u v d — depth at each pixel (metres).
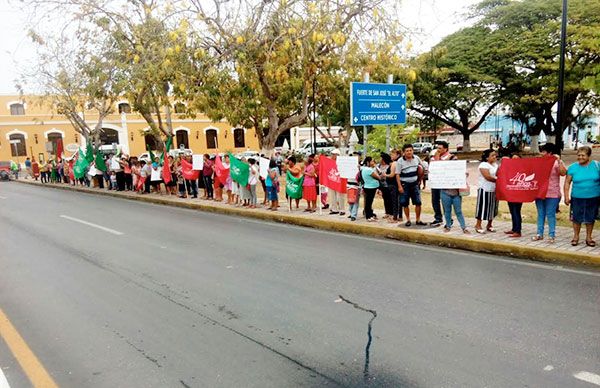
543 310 4.91
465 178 8.30
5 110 43.81
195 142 47.75
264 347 4.23
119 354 4.19
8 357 4.23
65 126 45.03
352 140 29.56
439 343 4.20
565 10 12.23
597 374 3.57
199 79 14.84
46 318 5.14
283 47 13.47
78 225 11.61
